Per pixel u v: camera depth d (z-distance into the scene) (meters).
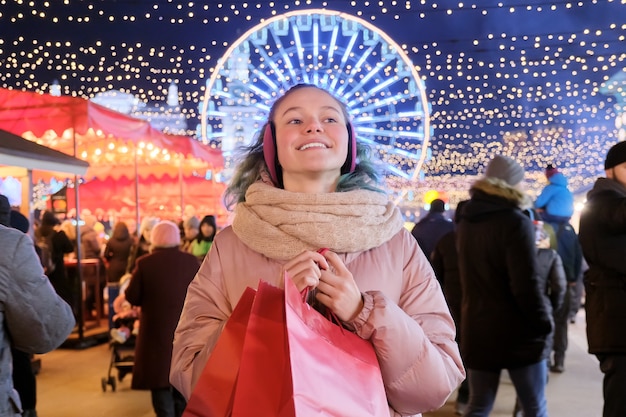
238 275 1.51
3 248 2.11
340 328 1.27
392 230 1.50
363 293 1.35
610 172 3.15
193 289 1.55
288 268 1.32
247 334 1.21
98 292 9.40
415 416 1.46
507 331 3.28
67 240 7.40
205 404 1.24
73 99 7.73
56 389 5.96
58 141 10.48
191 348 1.48
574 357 6.80
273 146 1.64
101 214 15.59
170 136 11.34
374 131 13.66
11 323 2.15
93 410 5.23
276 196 1.48
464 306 3.43
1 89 7.82
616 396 2.98
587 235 3.06
